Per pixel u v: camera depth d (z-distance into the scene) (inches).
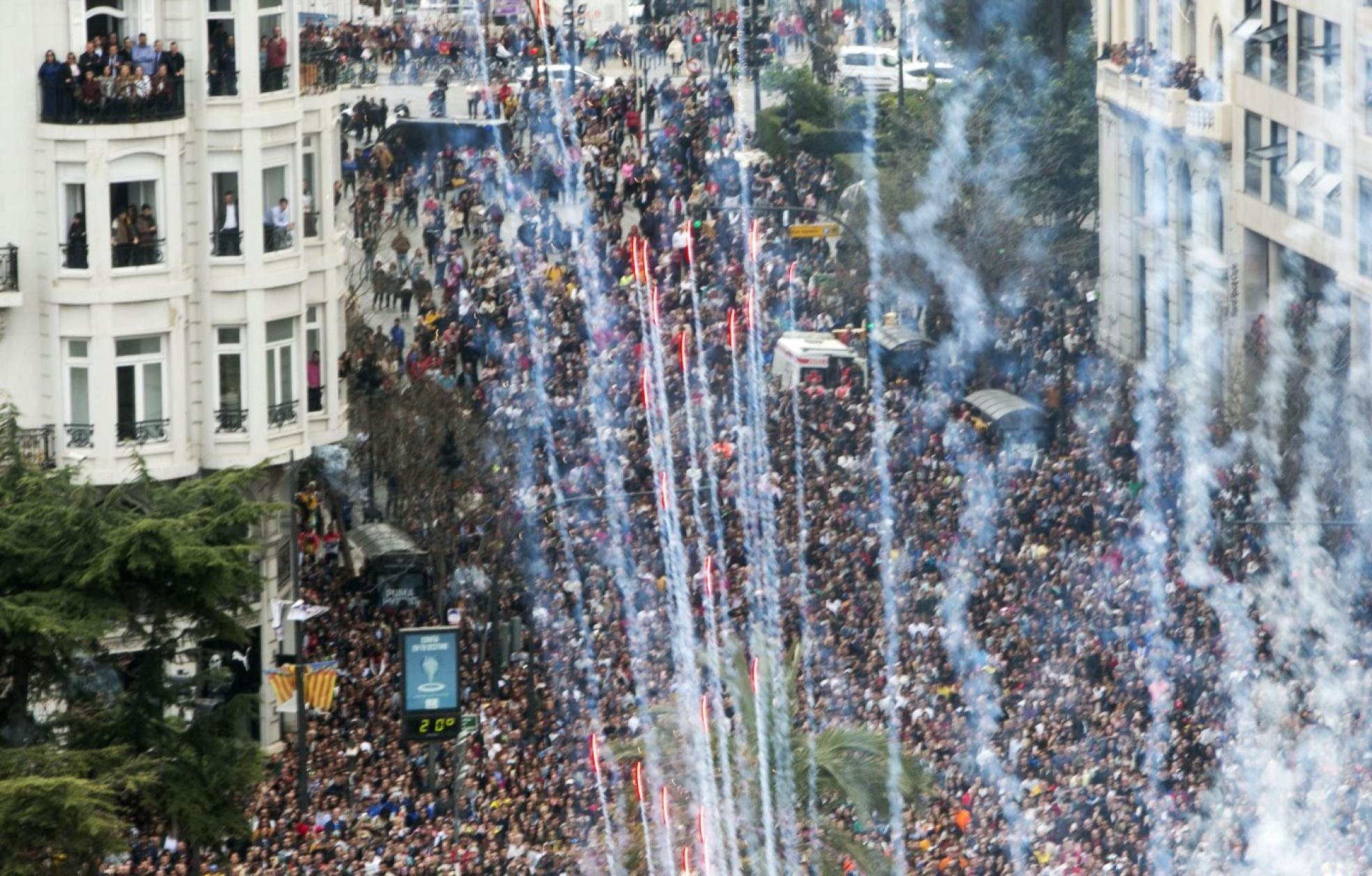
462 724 7386.8
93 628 6825.8
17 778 6525.6
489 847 7214.6
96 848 6545.3
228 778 6939.0
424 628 7303.2
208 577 6973.4
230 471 7239.2
